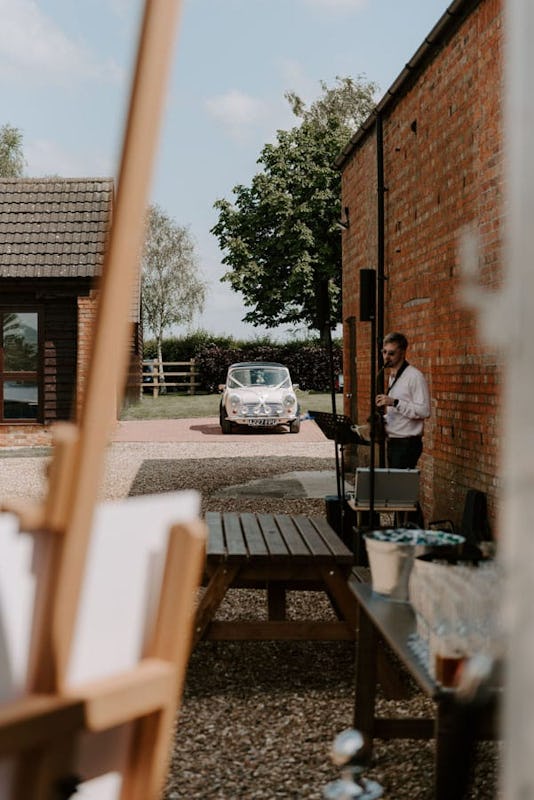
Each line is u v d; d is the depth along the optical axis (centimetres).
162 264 5222
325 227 4925
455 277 833
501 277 707
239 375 2609
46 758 171
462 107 812
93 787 185
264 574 508
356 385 1509
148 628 195
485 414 750
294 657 560
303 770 386
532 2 151
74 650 184
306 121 5419
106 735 186
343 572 507
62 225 2145
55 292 2064
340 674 524
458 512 831
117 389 175
